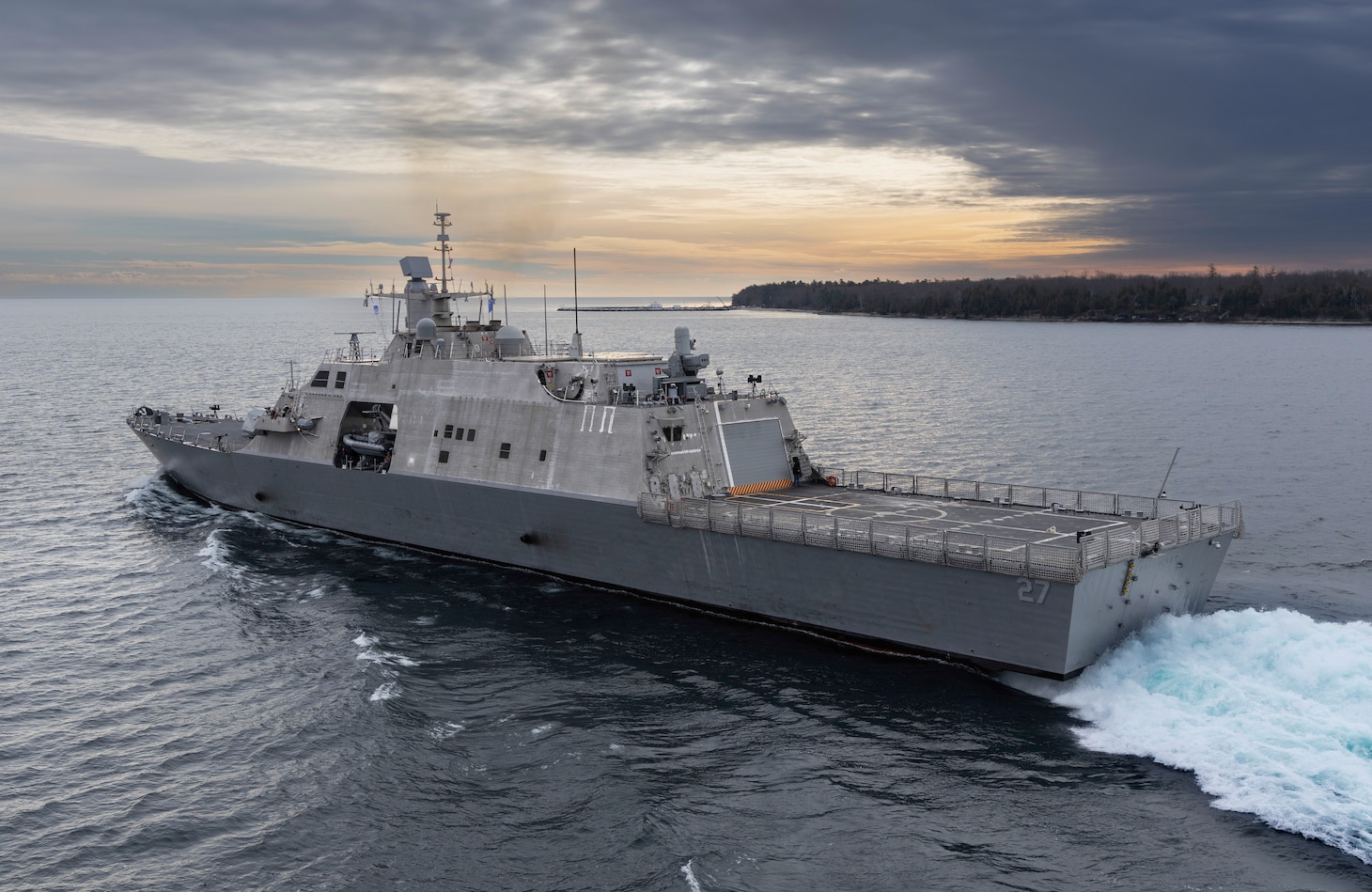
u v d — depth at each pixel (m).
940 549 39.66
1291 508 69.81
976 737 36.47
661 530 48.25
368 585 53.53
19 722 37.81
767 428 56.28
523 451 54.19
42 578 54.12
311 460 63.28
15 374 160.12
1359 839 29.61
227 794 32.97
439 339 60.72
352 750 35.72
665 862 29.28
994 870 28.94
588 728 37.53
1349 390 139.62
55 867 29.11
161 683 41.28
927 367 181.38
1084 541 37.41
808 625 45.59
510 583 53.97
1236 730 34.97
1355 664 37.06
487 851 29.94
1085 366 182.12
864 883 28.42
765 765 34.81
